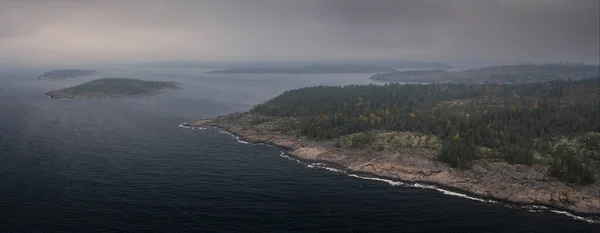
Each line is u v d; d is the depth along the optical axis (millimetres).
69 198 125375
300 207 122000
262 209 119938
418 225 111188
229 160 176125
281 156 185250
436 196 134500
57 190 132250
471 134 187125
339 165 170875
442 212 120625
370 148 185625
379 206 124250
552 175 144500
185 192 133000
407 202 128375
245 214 115938
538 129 188500
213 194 131625
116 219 110750
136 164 166125
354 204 125562
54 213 114000
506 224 113000
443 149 167250
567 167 145250
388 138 197500
